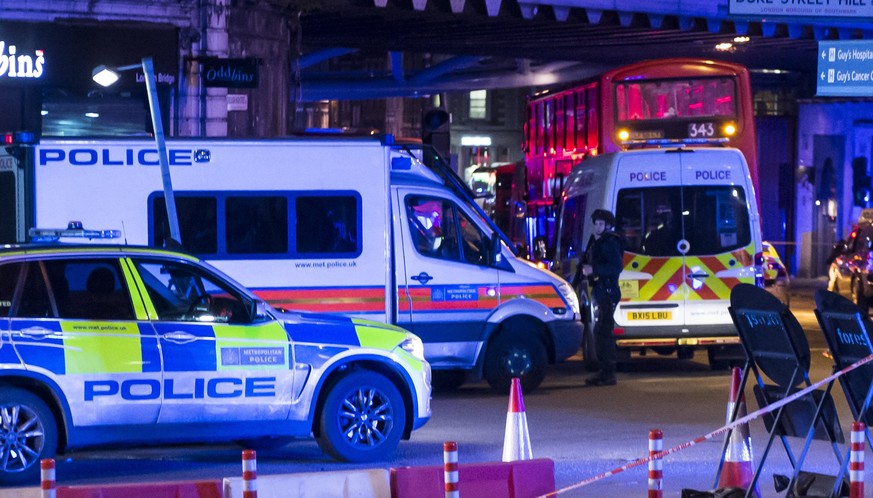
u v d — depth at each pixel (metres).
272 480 13.80
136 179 24.14
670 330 29.38
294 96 43.09
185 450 20.17
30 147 23.72
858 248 50.28
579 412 23.83
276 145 24.77
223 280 17.77
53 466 11.48
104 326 16.98
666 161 29.59
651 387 27.66
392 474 14.22
